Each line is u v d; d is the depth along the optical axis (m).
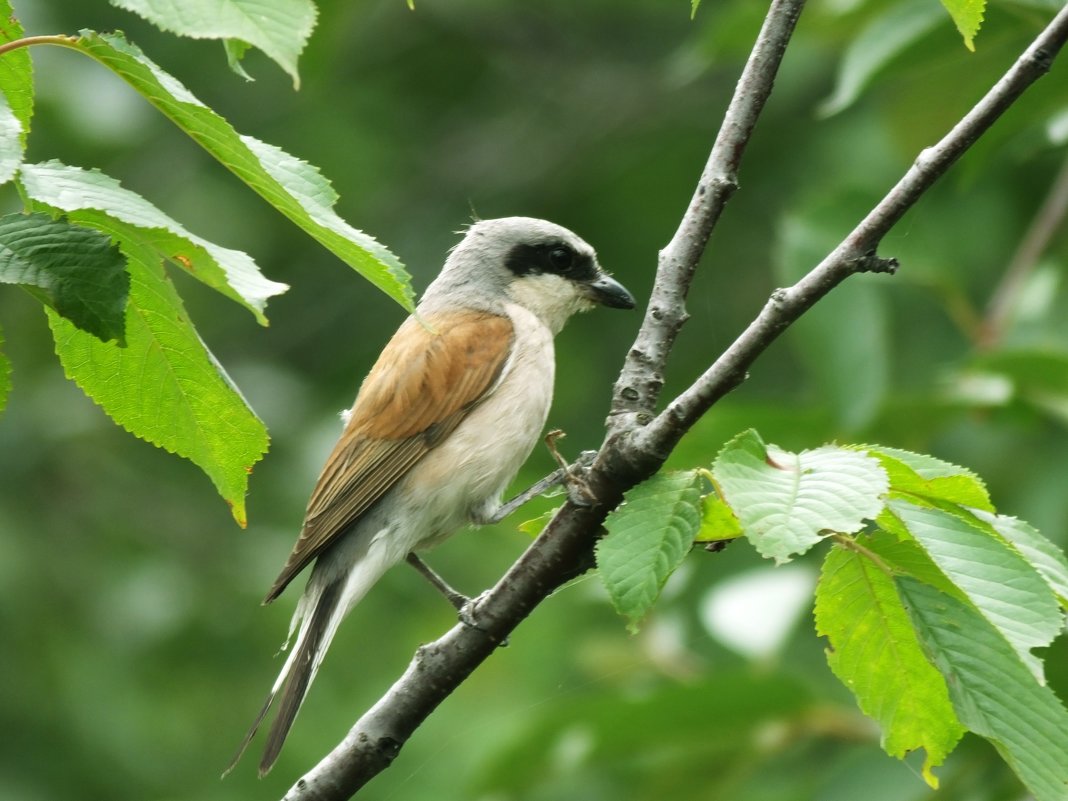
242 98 17.81
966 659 4.82
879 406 9.44
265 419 15.88
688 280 5.96
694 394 5.36
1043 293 10.40
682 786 9.37
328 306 18.45
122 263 4.52
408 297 4.42
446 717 13.19
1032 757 4.66
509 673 13.28
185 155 16.92
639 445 5.48
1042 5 8.48
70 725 13.40
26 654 13.77
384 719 6.09
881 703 5.23
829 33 10.93
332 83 18.44
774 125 17.08
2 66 4.66
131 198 4.54
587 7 19.50
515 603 5.96
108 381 5.39
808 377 15.56
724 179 5.95
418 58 19.78
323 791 6.09
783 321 5.20
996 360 9.12
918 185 5.06
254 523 15.37
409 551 8.80
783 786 10.32
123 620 14.18
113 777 13.27
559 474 8.45
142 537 15.15
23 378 15.69
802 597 9.12
